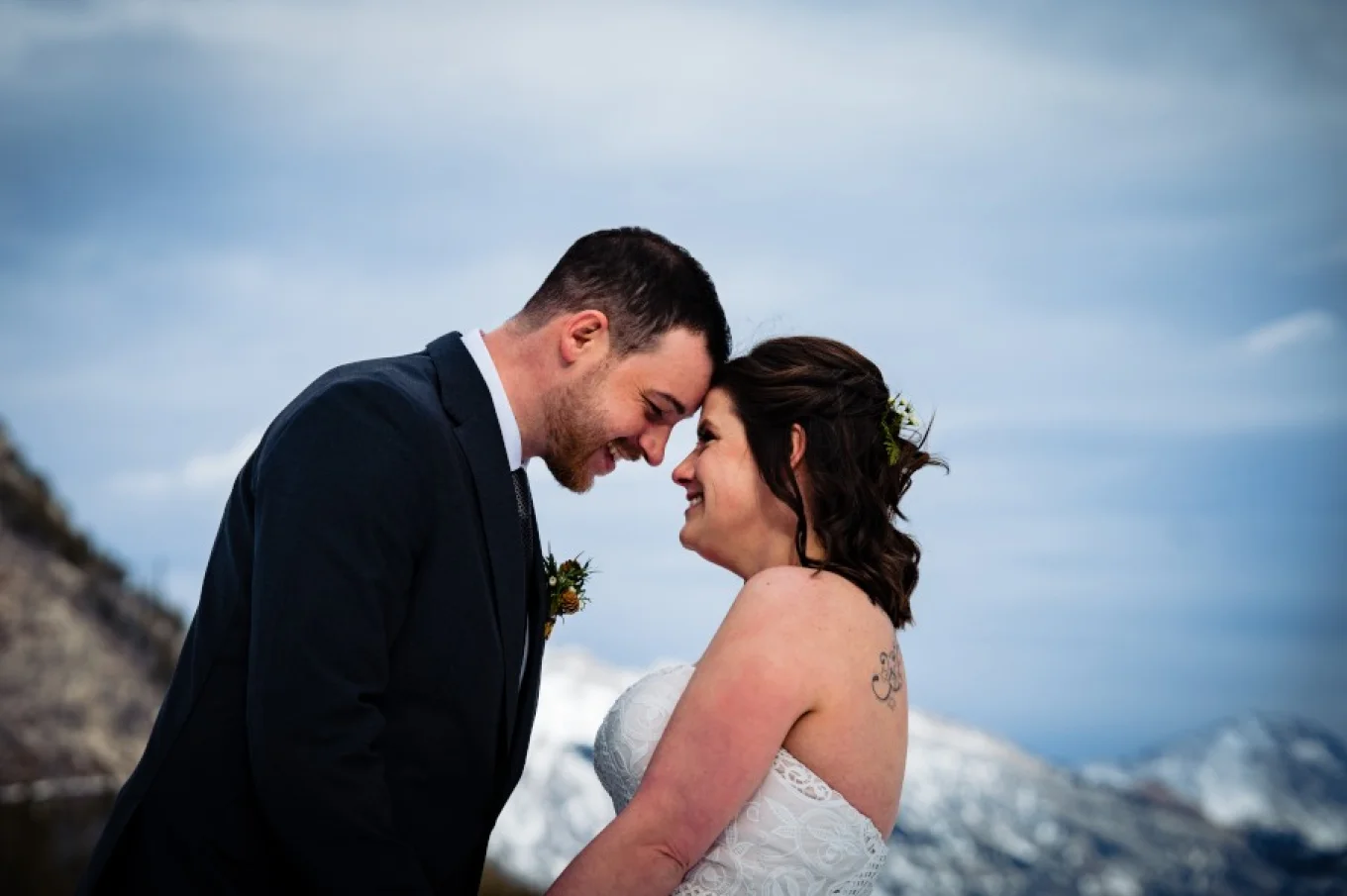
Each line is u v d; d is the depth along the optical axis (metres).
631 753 2.77
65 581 18.00
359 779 2.39
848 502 2.78
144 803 2.55
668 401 2.84
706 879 2.56
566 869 2.51
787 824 2.55
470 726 2.62
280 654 2.39
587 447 2.84
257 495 2.54
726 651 2.61
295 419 2.57
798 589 2.68
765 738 2.54
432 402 2.67
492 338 2.86
